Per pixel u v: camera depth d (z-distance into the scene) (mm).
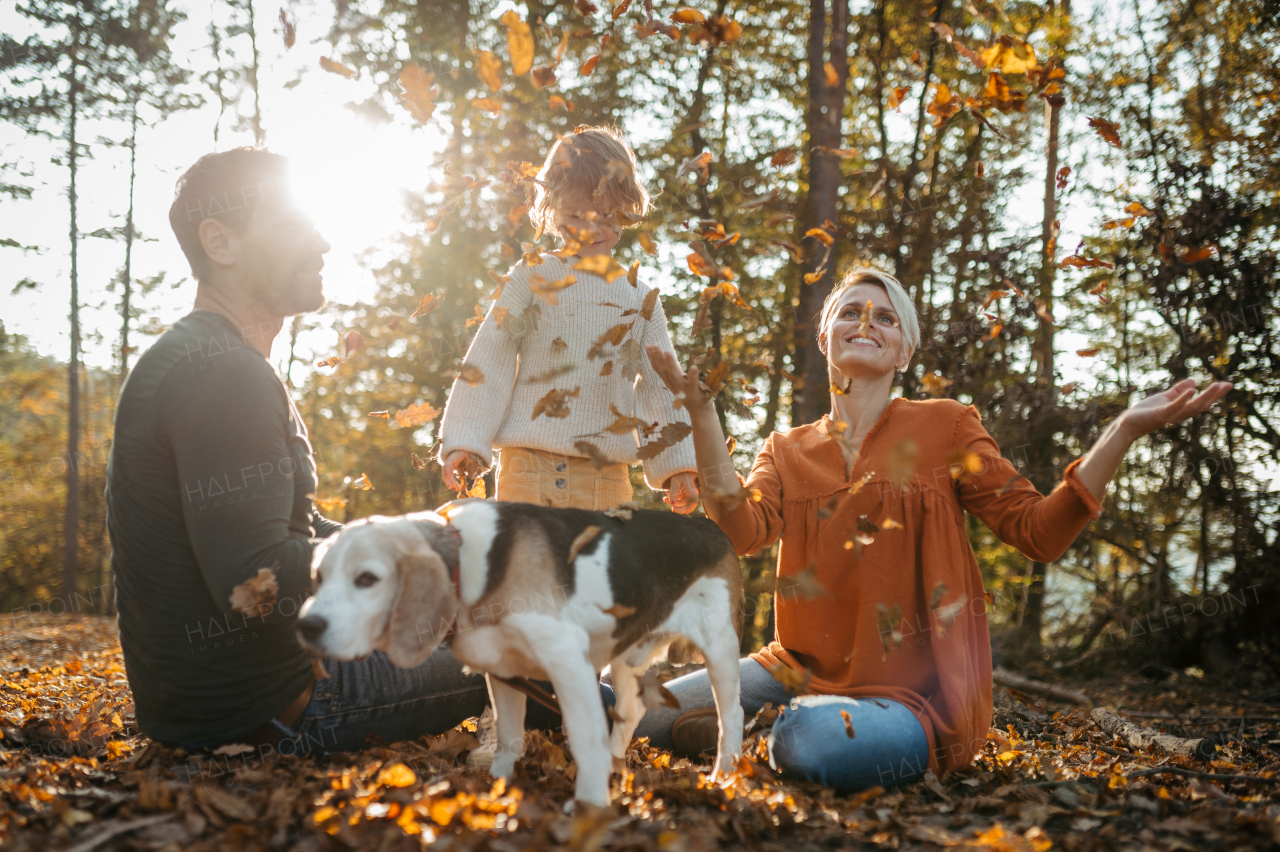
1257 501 12203
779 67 15453
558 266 3680
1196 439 11688
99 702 4121
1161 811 2594
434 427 18391
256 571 2770
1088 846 2262
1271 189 12234
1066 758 4102
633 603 2707
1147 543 12797
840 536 3318
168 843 2051
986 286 12078
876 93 15070
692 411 3053
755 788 2758
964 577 3215
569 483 3566
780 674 2791
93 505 29734
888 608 3121
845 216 13578
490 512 2580
